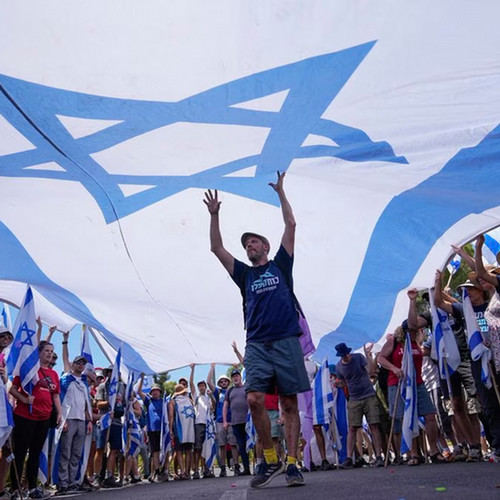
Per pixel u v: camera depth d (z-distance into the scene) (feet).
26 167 15.64
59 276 22.71
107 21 11.14
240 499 9.71
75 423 22.35
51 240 20.03
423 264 20.85
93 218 18.75
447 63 12.50
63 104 13.05
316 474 18.72
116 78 12.44
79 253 20.92
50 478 23.09
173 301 24.86
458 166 15.37
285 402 11.96
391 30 11.69
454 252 19.49
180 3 10.84
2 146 14.60
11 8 10.73
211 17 11.21
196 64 12.21
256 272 12.39
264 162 15.75
